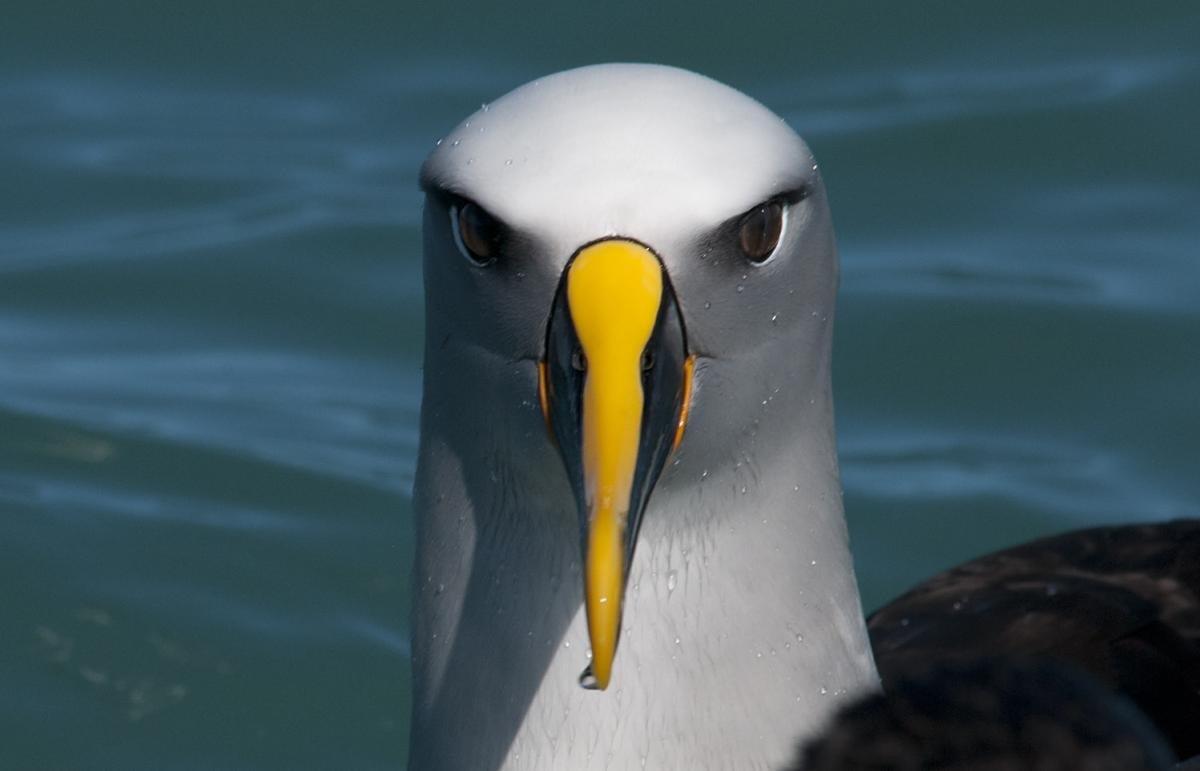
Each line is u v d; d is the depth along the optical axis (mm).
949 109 14828
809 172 6699
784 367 6859
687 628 7012
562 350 6488
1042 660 7703
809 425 7043
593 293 6355
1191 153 14430
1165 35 15539
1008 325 12859
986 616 9031
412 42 15820
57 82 15648
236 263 13531
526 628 7137
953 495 11672
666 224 6391
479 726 7246
